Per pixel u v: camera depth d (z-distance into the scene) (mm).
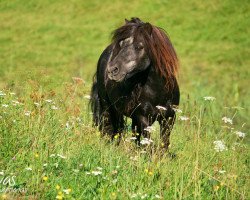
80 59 80000
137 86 21328
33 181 16109
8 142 18453
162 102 21500
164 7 101375
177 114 26828
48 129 19844
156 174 17344
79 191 16062
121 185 16719
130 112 22250
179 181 17094
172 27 94312
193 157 18688
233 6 98625
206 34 91188
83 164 17594
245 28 92188
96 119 25188
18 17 99438
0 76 58250
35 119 20562
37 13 101625
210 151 19719
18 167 17219
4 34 91062
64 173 16969
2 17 99375
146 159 18672
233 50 84500
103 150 19125
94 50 85062
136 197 15586
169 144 21562
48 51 83750
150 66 20875
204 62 79250
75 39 90062
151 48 20328
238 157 20297
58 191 15750
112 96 22938
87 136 19844
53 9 103312
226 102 47938
